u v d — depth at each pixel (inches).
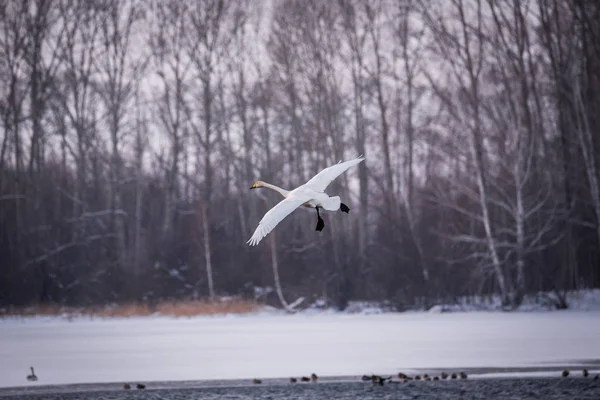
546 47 2383.1
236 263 2630.4
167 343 1402.6
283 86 2881.4
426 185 2719.0
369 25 2829.7
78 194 2847.0
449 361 1099.3
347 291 2517.2
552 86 2422.5
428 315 2037.4
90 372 1072.2
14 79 2721.5
